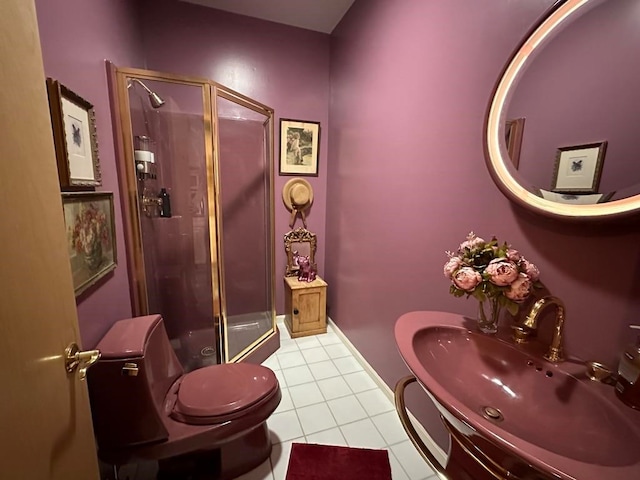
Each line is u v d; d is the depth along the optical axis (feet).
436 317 3.51
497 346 3.00
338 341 8.21
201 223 6.50
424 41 4.49
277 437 4.98
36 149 1.88
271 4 6.98
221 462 4.19
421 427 4.97
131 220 5.17
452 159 4.06
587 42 2.50
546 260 2.96
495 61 3.38
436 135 4.33
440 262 4.38
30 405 1.71
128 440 3.54
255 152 7.84
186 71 7.22
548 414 2.48
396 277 5.49
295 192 8.54
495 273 2.71
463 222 3.94
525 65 2.99
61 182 3.02
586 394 2.32
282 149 8.41
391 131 5.44
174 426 3.82
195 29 7.14
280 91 8.10
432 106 4.39
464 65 3.80
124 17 5.49
